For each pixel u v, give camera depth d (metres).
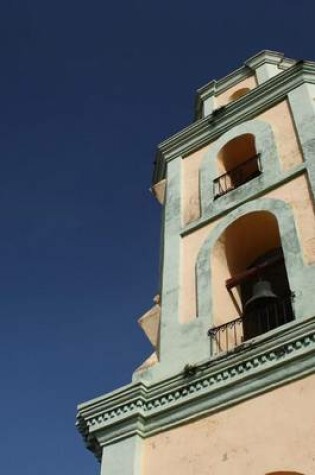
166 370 11.50
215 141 16.81
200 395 10.46
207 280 12.87
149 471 10.12
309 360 9.70
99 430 11.07
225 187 15.16
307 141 14.22
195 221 14.62
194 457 9.84
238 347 10.52
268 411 9.66
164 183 16.94
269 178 13.98
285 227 12.41
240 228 13.60
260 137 15.46
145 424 10.83
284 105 15.98
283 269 12.79
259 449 9.29
